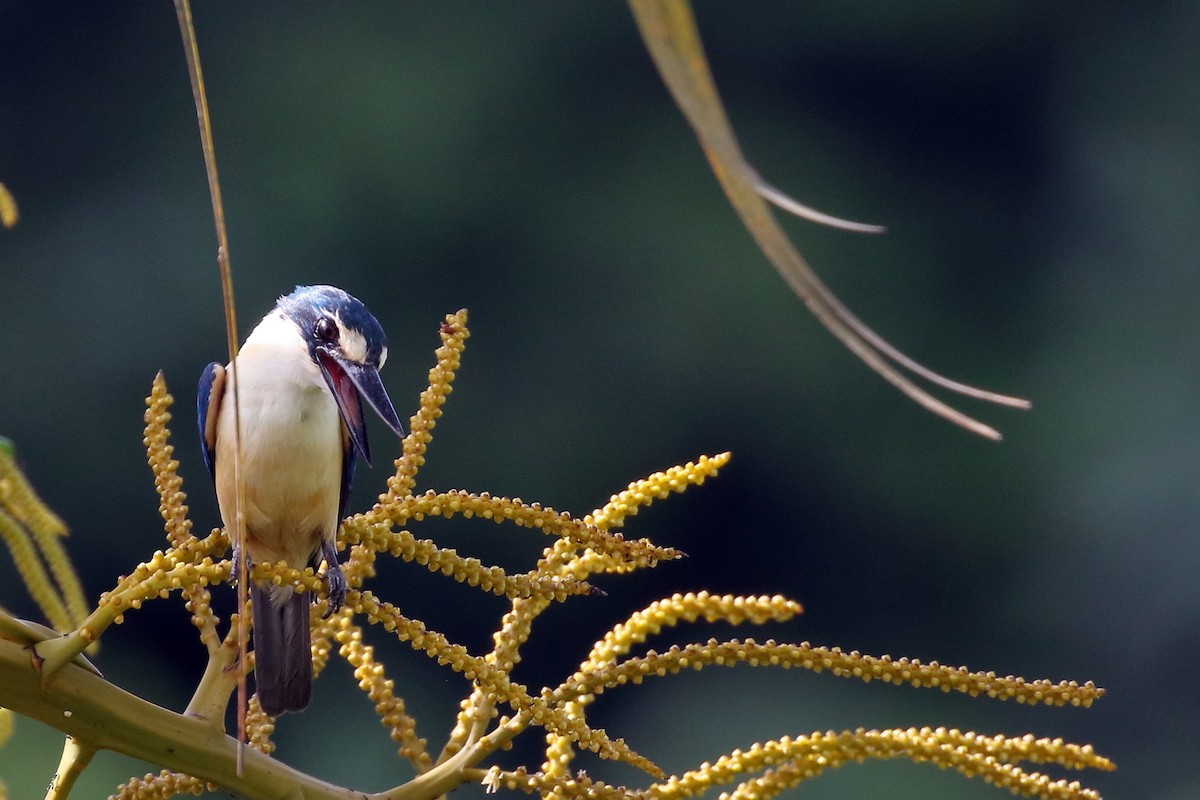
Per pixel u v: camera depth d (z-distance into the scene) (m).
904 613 20.11
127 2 21.41
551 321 21.23
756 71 23.59
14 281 19.44
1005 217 22.47
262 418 4.31
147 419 3.11
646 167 21.83
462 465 20.39
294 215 20.73
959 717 17.66
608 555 2.94
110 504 18.28
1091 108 22.61
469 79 22.03
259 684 3.44
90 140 20.84
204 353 19.11
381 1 22.38
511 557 19.39
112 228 19.97
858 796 14.95
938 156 22.95
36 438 18.52
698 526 20.73
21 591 12.27
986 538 20.11
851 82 23.34
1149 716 17.80
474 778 2.88
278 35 21.77
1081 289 21.48
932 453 20.45
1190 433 19.31
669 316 21.09
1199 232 21.23
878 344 1.51
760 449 20.80
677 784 2.75
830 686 17.44
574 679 2.82
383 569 18.02
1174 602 18.22
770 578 20.55
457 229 21.39
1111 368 20.47
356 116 21.44
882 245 22.27
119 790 2.79
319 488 4.38
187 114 21.12
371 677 3.17
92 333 19.00
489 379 20.89
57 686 2.67
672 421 20.92
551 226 21.45
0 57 21.23
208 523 18.09
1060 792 2.67
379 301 21.02
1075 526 19.36
